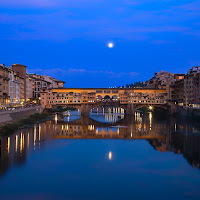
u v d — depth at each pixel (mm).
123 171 45344
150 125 113562
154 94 174375
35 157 53438
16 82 143500
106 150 61500
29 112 125062
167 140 75250
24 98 168125
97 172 44719
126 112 172250
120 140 76125
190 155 56219
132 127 107938
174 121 128500
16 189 37375
